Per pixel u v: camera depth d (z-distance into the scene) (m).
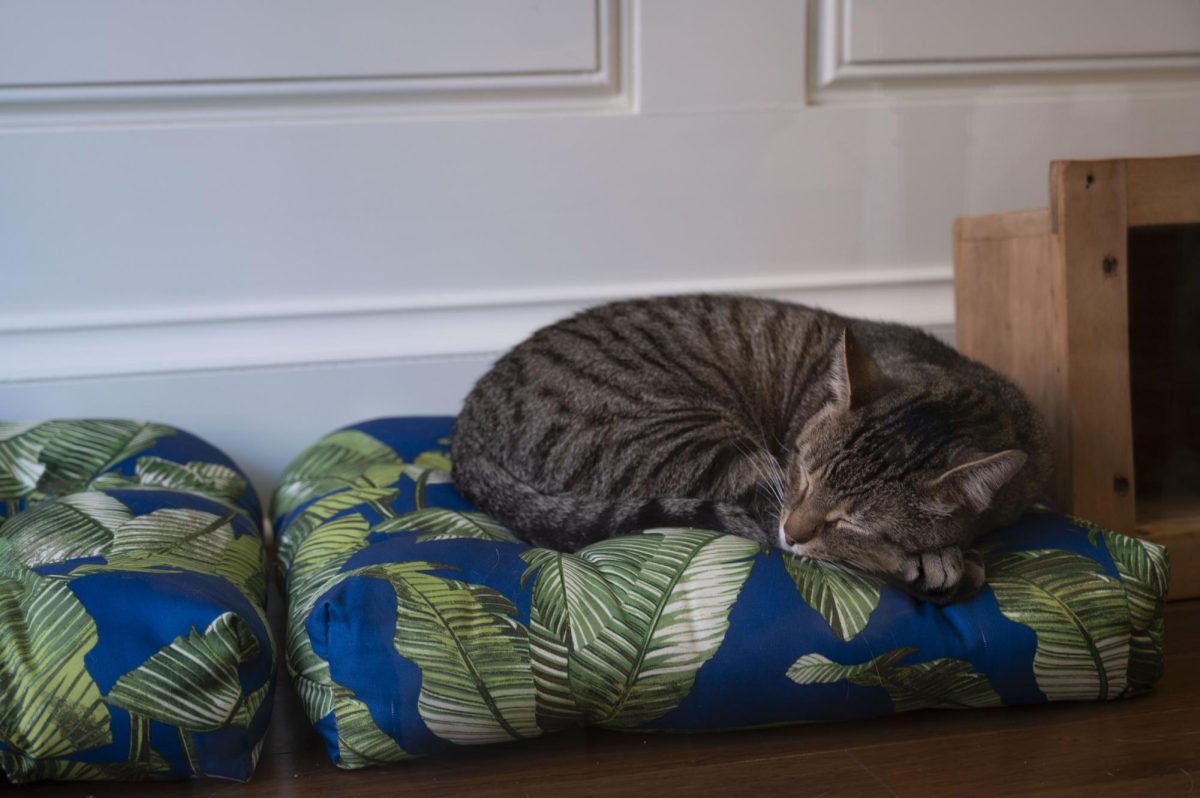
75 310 2.01
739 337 1.78
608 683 1.19
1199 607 1.69
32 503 1.71
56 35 1.90
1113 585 1.32
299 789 1.16
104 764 1.12
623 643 1.20
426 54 2.03
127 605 1.15
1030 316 1.78
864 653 1.23
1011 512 1.49
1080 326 1.67
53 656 1.12
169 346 2.05
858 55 2.17
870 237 2.27
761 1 2.11
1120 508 1.71
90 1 1.90
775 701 1.22
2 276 1.97
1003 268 1.86
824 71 2.19
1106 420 1.69
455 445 1.73
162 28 1.93
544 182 2.13
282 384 2.09
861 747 1.24
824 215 2.24
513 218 2.13
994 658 1.25
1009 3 2.20
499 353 2.15
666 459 1.62
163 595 1.16
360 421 2.13
